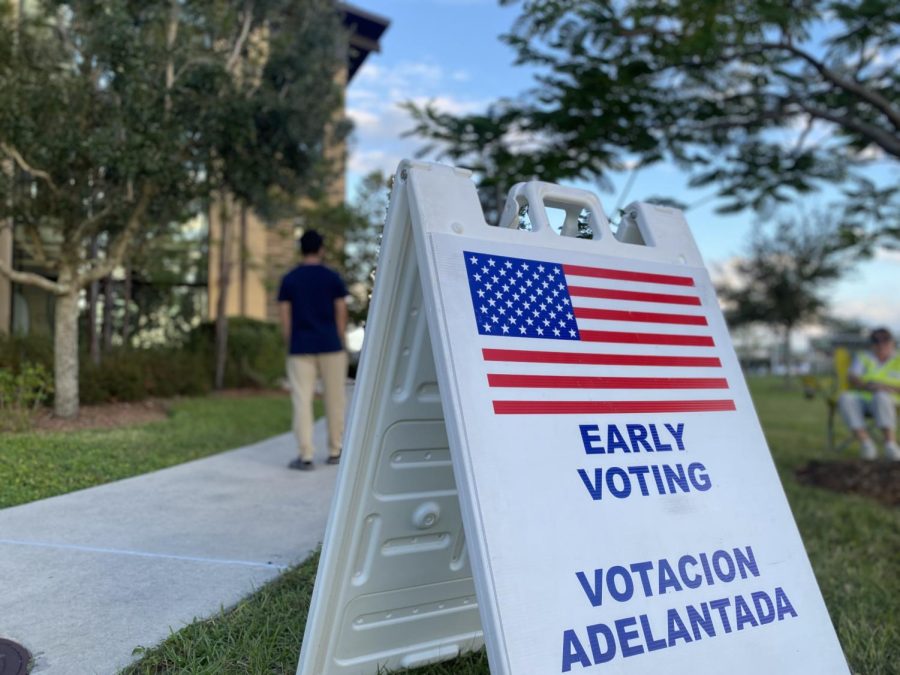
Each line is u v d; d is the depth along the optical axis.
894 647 2.83
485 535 1.54
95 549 3.28
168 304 12.78
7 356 7.86
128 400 9.01
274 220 9.95
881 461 6.49
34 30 7.30
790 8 5.59
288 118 8.08
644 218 2.35
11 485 4.36
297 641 2.45
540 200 2.06
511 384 1.74
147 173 6.77
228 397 10.91
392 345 1.86
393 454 1.91
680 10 5.41
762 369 57.28
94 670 2.22
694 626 1.74
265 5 8.37
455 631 2.30
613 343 1.99
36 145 6.37
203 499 4.26
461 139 6.41
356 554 1.94
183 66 7.23
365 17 16.34
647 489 1.85
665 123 6.43
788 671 1.83
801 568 2.02
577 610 1.59
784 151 6.94
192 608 2.68
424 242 1.75
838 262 24.25
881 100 5.77
